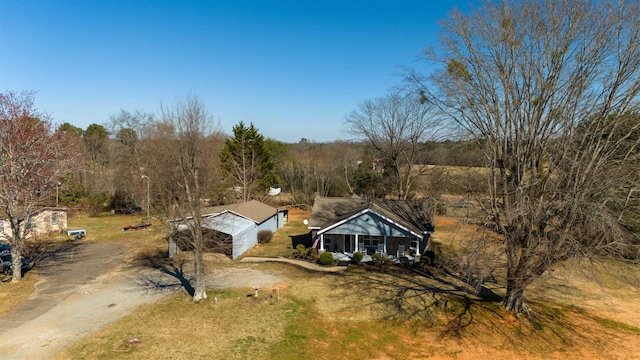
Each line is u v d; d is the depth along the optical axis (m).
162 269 24.53
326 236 28.83
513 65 16.22
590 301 19.36
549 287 21.27
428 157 41.09
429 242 29.28
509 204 16.47
